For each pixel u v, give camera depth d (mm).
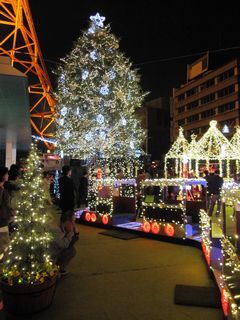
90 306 4453
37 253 4453
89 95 16766
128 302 4586
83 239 8859
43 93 39562
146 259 6812
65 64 17250
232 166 27797
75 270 6043
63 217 6527
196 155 20125
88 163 17766
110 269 6109
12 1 38250
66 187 6883
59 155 18766
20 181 4887
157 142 80750
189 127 78250
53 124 20641
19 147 23375
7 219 5176
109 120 17219
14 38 38438
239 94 64875
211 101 72188
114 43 17344
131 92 18109
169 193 11148
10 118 11594
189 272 5922
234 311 3102
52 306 4449
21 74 6379
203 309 4340
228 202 3850
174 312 4258
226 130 31859
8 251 4539
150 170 25547
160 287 5168
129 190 12109
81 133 17203
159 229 8750
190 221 9094
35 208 4637
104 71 17078
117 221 10516
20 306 4125
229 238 3703
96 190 11680
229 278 3443
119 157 18859
